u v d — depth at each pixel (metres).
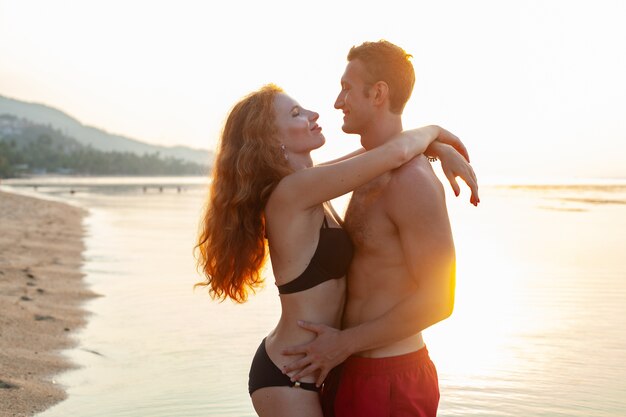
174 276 11.50
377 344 3.01
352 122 3.23
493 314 8.24
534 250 14.97
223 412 5.06
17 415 4.99
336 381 3.19
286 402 3.14
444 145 3.27
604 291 9.68
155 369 6.14
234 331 7.51
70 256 14.22
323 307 3.17
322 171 3.05
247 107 3.27
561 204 37.88
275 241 3.20
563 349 6.65
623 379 5.72
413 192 2.95
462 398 5.33
